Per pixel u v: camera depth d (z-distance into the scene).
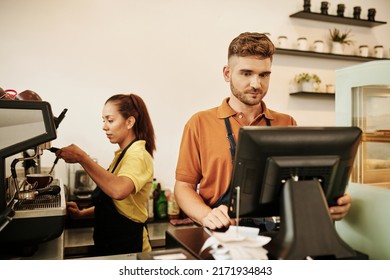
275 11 3.22
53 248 1.36
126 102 1.87
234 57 1.50
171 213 2.73
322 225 0.90
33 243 1.19
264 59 1.47
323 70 3.43
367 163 1.28
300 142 0.91
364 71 1.21
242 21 3.12
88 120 2.73
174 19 2.92
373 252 1.17
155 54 2.88
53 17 2.62
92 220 2.47
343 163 0.97
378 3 3.61
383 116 1.28
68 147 1.50
